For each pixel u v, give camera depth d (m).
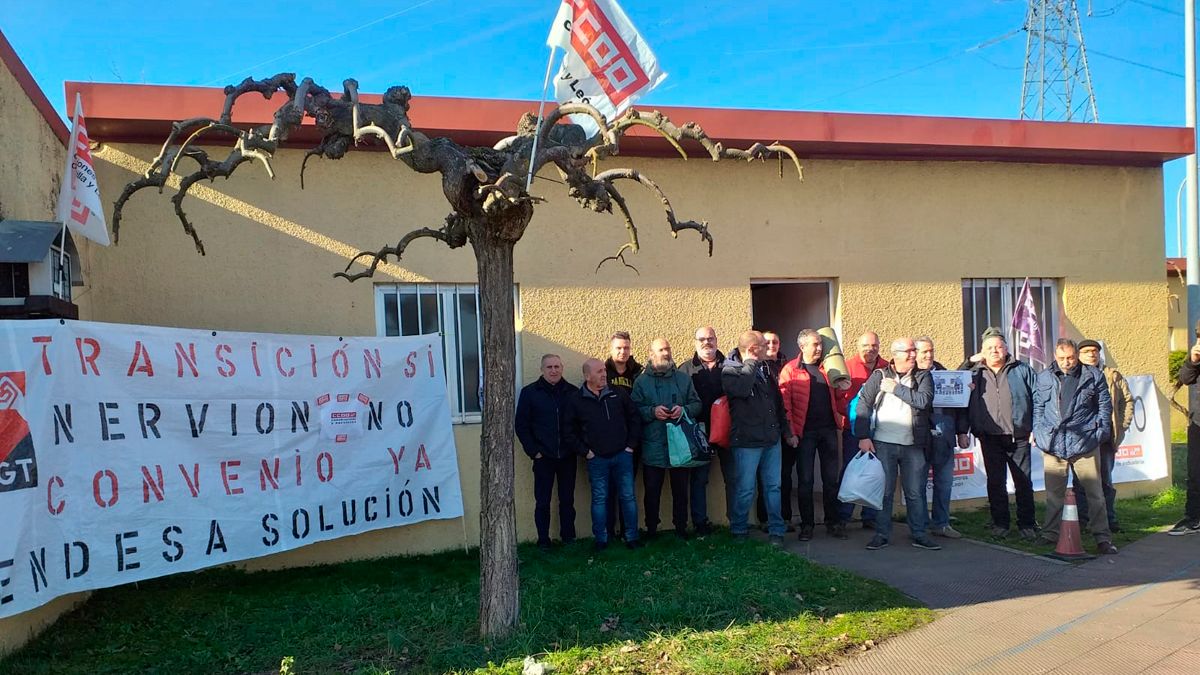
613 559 6.34
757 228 7.78
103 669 4.37
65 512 4.71
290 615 5.14
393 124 4.33
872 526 7.45
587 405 6.74
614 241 7.43
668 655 4.32
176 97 6.12
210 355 5.60
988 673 4.14
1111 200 8.88
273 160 6.62
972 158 8.36
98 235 5.30
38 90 5.53
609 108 4.00
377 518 6.41
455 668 4.21
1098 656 4.32
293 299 6.68
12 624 4.52
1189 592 5.35
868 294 8.09
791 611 4.98
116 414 5.05
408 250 6.91
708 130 7.33
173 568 5.27
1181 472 10.02
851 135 7.66
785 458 7.43
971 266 8.41
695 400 7.02
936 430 7.00
